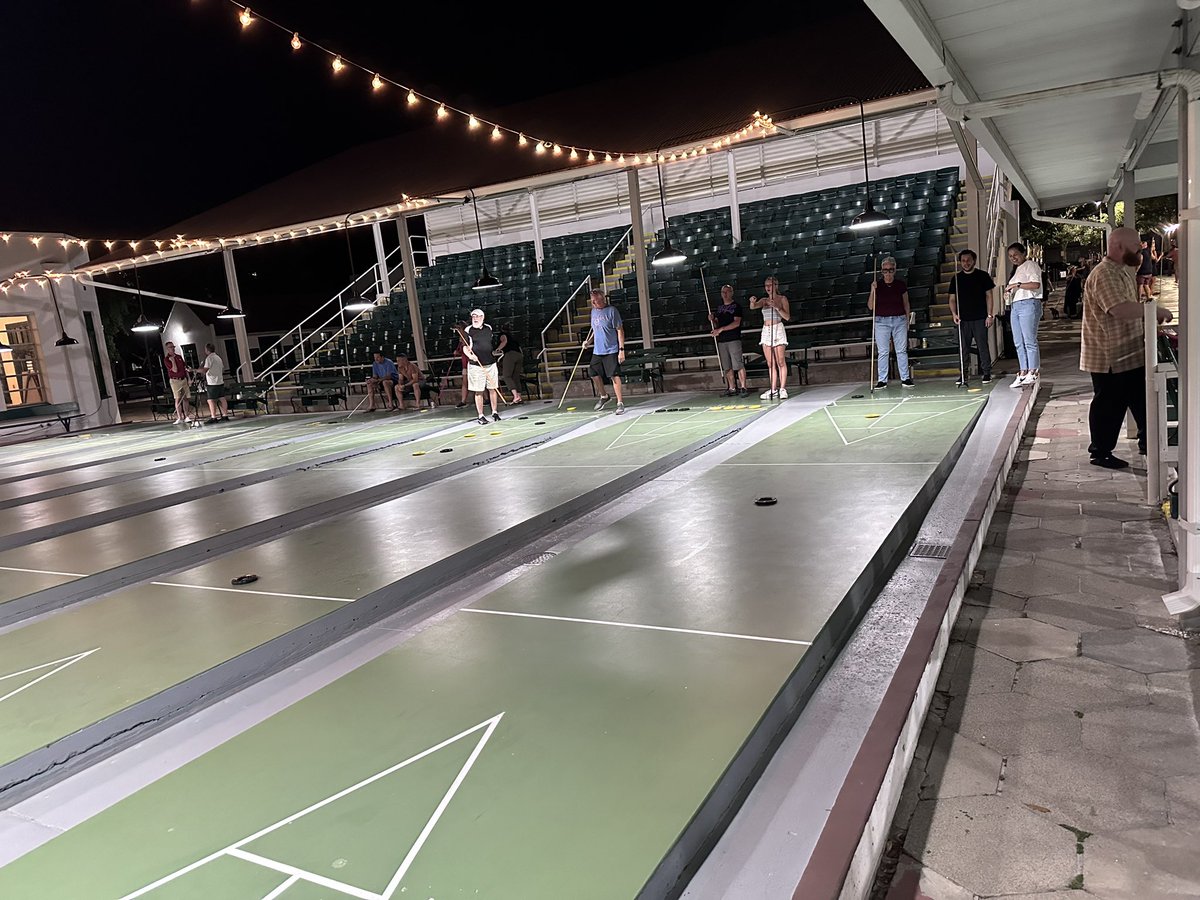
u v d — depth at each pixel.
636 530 4.88
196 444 12.40
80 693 3.39
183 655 3.68
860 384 10.71
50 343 18.02
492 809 2.28
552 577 4.18
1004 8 4.40
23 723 3.17
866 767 2.30
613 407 11.20
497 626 3.62
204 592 4.59
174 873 2.17
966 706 2.91
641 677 2.97
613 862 2.01
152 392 22.55
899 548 4.51
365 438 10.82
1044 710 2.82
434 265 20.86
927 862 2.17
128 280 27.61
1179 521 3.42
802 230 15.60
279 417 15.67
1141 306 5.06
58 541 6.38
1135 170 9.02
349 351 17.84
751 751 2.53
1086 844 2.16
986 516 4.75
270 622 3.98
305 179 16.61
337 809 2.37
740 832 2.28
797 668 2.94
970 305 9.05
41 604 4.90
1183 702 2.78
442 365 15.75
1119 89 3.61
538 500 6.02
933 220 13.70
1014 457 6.30
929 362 10.35
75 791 2.83
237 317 16.92
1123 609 3.52
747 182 17.91
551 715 2.77
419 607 4.35
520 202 20.41
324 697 3.12
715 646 3.16
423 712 2.91
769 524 4.70
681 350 13.21
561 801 2.28
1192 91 3.21
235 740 2.88
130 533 6.39
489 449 8.55
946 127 15.81
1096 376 5.60
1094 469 5.73
